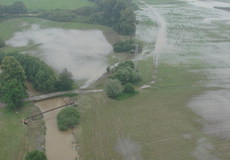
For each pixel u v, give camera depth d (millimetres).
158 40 124750
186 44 119375
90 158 53969
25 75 82000
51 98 75750
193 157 54312
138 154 55031
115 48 111938
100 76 89812
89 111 69938
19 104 70125
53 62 100125
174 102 74188
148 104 73250
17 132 60875
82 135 60844
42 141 58906
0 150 54938
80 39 126750
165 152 55625
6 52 100625
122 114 68688
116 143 58156
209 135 60969
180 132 61781
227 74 91000
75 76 89562
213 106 72188
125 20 133125
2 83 71750
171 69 94562
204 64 98625
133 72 83875
